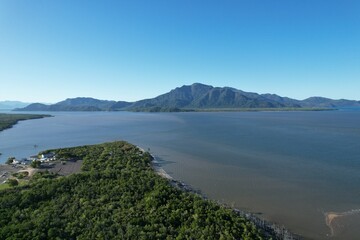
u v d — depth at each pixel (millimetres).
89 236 48625
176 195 66250
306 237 54969
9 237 47500
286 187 80875
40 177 87688
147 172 87438
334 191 77000
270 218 62594
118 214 56688
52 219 54000
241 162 109688
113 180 76812
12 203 61688
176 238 48188
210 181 87500
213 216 56000
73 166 106438
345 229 57688
